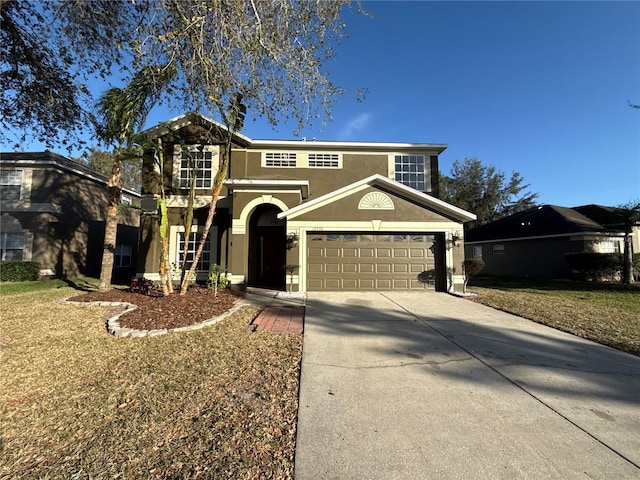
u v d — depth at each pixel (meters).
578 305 9.23
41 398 3.64
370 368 4.55
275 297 10.33
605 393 3.83
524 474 2.49
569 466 2.58
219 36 6.17
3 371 4.34
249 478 2.46
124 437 2.95
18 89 7.62
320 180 15.05
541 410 3.43
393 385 4.01
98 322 6.82
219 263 13.23
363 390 3.87
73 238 16.81
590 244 17.47
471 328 6.73
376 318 7.57
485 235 24.27
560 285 14.56
